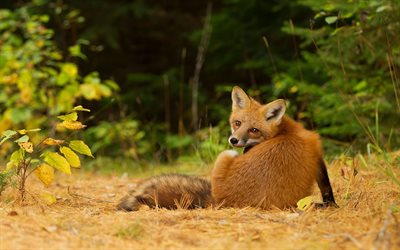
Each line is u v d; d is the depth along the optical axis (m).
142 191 8.82
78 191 10.86
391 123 13.91
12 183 9.05
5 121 17.05
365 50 13.66
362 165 11.42
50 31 17.25
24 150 8.94
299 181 8.38
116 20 25.45
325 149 14.56
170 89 23.48
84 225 7.00
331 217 7.53
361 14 12.61
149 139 21.47
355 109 13.82
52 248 6.04
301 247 6.09
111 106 23.89
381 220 7.09
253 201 8.29
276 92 16.64
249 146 9.48
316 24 19.11
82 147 8.81
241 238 6.51
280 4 19.61
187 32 25.97
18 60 17.50
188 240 6.45
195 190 8.77
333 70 14.42
